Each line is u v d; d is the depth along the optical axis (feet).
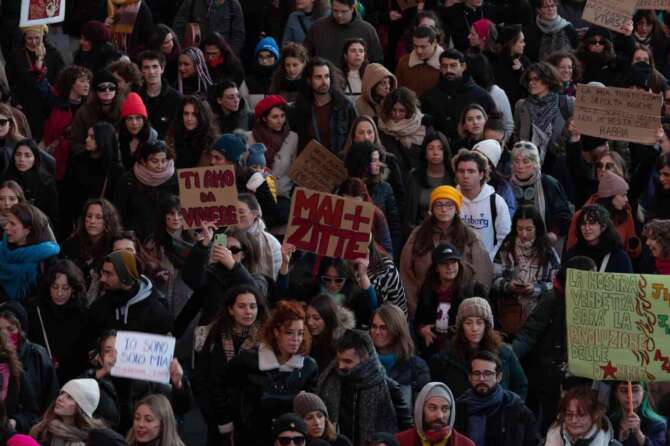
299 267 82.12
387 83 100.48
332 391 73.15
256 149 93.35
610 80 112.37
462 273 82.23
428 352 82.23
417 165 96.89
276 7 119.75
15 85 108.27
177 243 85.20
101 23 110.42
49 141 102.94
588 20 106.22
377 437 68.69
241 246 81.87
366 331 77.05
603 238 85.56
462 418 73.87
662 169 92.89
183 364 85.56
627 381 74.95
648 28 118.93
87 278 84.79
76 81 102.68
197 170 80.69
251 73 114.42
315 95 98.32
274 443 69.51
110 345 74.08
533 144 94.12
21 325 77.00
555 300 80.84
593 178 98.02
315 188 92.32
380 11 120.98
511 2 118.52
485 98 101.71
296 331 73.10
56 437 71.20
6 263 83.82
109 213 85.15
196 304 81.15
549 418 80.43
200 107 96.12
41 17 104.99
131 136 95.09
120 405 74.43
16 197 87.66
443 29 117.70
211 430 75.41
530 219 85.30
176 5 123.54
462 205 89.51
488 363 73.87
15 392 74.90
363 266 80.48
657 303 74.38
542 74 102.99
